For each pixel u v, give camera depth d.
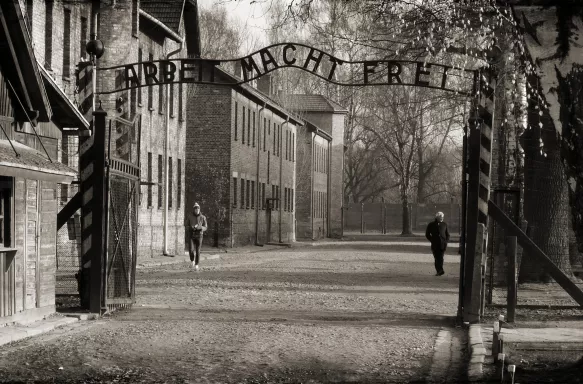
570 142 11.80
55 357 13.99
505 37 19.17
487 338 16.33
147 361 13.79
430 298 25.44
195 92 58.59
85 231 19.81
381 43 23.67
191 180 58.81
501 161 27.66
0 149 15.67
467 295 19.08
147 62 20.42
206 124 58.66
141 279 30.47
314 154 91.19
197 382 12.20
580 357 14.05
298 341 16.16
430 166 114.69
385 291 27.47
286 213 80.06
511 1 11.88
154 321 18.78
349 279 32.25
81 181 19.86
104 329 17.42
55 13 32.94
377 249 63.09
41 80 16.91
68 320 18.34
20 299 17.41
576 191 11.78
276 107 71.62
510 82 21.72
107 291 19.86
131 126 21.84
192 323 18.52
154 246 45.84
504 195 26.05
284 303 23.06
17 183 17.23
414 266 41.97
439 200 131.00
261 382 12.31
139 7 40.59
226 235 58.81
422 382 12.33
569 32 11.79
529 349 15.19
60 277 29.31
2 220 16.67
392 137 93.38
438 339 16.66
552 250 28.41
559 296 24.56
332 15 21.55
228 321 18.95
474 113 20.02
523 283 27.86
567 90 11.80
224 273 34.22
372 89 44.66
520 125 23.62
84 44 35.72
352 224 118.00
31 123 17.33
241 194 62.50
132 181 21.70
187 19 49.56
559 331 17.22
